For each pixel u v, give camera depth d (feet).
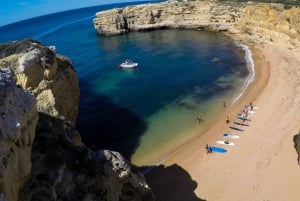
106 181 87.15
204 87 223.30
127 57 318.86
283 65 244.83
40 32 650.43
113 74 268.21
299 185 115.96
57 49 383.04
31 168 78.69
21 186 72.33
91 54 342.23
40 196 73.97
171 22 424.46
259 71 242.17
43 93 119.85
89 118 188.96
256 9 326.44
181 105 197.06
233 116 175.11
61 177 80.64
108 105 204.54
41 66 121.39
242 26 352.90
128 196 93.45
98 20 437.99
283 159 132.36
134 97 215.10
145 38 396.98
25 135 72.02
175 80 242.17
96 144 160.86
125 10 437.99
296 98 187.42
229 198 115.85
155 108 195.93
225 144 149.59
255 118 170.60
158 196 120.78
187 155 144.25
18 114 69.10
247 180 123.54
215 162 136.98
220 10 381.19
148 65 286.87
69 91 141.08
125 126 175.83
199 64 276.62
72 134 101.55
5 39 655.76
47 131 93.76
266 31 310.45
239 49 306.96
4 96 66.23
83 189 82.33
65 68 143.13
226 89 216.13
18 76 115.14
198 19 403.13
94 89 234.79
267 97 194.49
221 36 366.43
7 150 62.85
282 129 155.63
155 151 150.00
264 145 144.66
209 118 176.86
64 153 87.97
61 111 126.11
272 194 114.73
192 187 123.85
